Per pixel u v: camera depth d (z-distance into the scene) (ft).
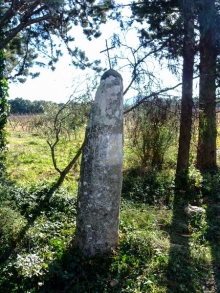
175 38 23.88
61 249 12.80
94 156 12.07
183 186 23.38
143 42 23.50
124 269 11.75
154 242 14.02
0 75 22.13
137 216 17.34
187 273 12.09
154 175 25.57
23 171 29.25
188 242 15.07
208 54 27.76
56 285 11.08
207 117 29.35
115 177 12.30
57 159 36.50
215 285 11.68
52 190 20.16
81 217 12.55
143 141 29.78
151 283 11.14
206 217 17.95
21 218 15.19
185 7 22.81
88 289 10.75
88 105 25.40
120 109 12.16
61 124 25.89
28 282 10.73
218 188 23.24
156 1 24.25
